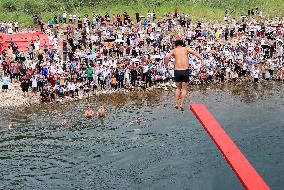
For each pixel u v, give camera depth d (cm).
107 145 3497
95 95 4672
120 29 6216
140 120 4000
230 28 6469
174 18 6700
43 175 3056
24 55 5266
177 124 3916
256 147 3475
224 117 4078
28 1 6894
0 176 3036
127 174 3077
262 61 5584
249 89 4909
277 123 3922
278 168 3148
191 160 3272
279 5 7444
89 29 6062
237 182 2952
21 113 4175
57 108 4309
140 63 4972
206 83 5100
